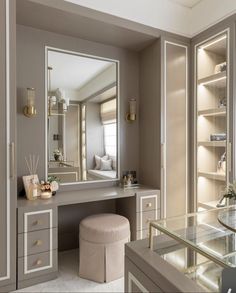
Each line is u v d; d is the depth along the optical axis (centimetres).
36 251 189
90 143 261
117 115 277
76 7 207
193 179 268
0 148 178
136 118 289
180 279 81
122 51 280
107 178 271
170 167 260
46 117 238
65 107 248
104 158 269
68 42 249
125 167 283
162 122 255
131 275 103
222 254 98
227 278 85
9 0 181
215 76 246
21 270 184
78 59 254
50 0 196
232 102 224
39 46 235
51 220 195
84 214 262
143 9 241
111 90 274
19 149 225
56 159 243
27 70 229
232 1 222
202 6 254
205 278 86
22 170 226
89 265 198
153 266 89
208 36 249
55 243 197
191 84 271
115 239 197
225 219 124
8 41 181
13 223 182
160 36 252
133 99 286
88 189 254
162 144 255
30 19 215
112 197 225
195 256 100
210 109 255
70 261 230
